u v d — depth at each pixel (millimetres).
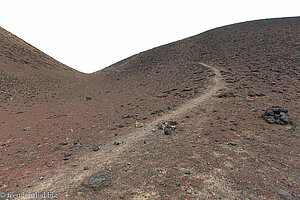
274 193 4629
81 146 8680
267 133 8734
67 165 6766
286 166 5914
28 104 19844
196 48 60094
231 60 37312
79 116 15273
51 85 33281
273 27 55938
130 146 8383
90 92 30641
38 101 21906
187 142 8297
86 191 5055
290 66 24766
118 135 10062
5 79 26969
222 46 52031
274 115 10438
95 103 21250
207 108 14406
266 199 4410
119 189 5082
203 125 10555
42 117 14984
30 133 10734
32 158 7379
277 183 5059
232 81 22797
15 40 52406
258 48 39906
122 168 6344
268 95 15617
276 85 18375
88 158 7336
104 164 6742
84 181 5449
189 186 5055
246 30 62094
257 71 25672
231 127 9797
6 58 36438
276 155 6668
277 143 7645
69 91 31094
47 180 5730
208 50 53062
